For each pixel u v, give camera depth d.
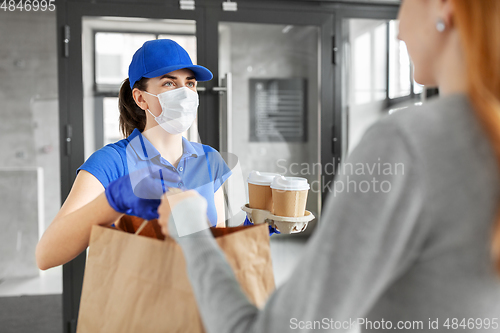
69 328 2.03
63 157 2.10
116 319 0.57
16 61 3.07
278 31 2.38
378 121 0.38
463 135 0.35
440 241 0.35
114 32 2.22
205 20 2.20
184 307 0.54
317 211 2.41
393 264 0.35
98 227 0.60
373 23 2.57
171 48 1.15
